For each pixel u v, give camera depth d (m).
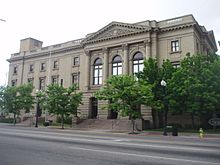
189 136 26.44
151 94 32.78
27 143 14.63
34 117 55.47
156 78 36.69
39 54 61.34
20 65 65.19
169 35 43.09
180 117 39.38
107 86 36.31
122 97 32.91
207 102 31.59
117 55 47.94
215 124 33.78
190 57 35.09
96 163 8.96
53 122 51.69
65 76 55.62
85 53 52.09
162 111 39.47
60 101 41.34
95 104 49.00
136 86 33.53
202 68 33.22
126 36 46.34
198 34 44.59
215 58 35.62
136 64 45.34
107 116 45.44
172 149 12.77
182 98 33.97
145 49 44.16
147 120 39.09
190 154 11.18
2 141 15.46
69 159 9.71
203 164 8.88
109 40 48.47
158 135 27.86
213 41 52.59
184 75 33.62
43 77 59.72
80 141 16.25
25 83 57.38
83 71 52.84
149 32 43.78
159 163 9.02
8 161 9.34
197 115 34.84
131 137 22.22
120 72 47.03
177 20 42.59
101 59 49.84
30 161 9.33
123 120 40.09
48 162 9.15
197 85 31.20
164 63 37.75
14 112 50.22
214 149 13.12
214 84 31.56
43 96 45.22
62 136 20.03
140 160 9.56
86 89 49.97
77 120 44.50
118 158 9.95
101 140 17.45
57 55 58.28
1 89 51.00
